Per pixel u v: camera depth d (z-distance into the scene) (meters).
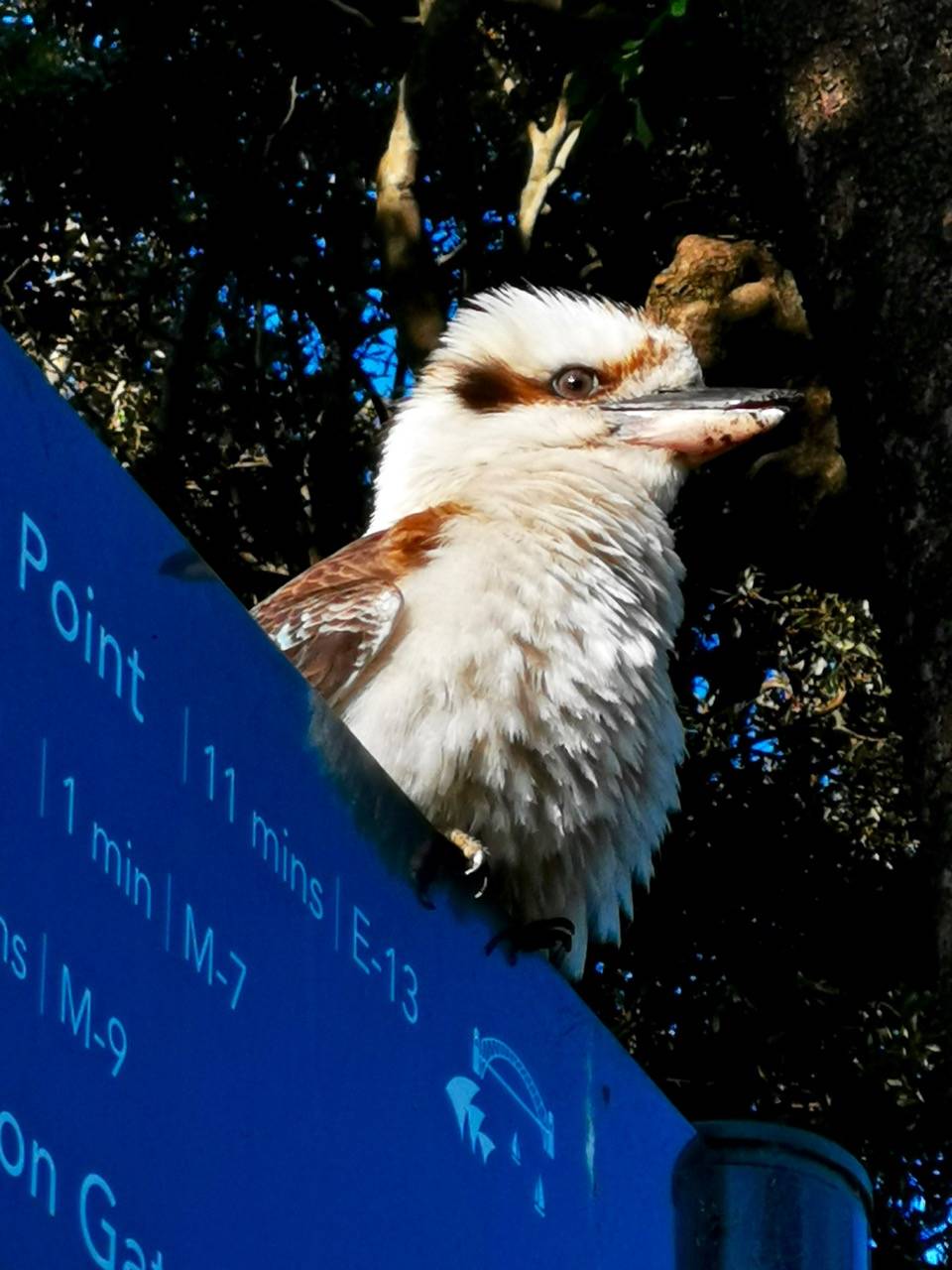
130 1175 1.93
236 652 2.35
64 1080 1.87
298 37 12.43
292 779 2.42
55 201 12.38
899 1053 10.75
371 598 3.93
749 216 11.83
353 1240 2.28
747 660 11.35
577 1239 2.81
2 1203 1.76
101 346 12.33
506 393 4.63
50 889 1.91
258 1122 2.15
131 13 12.45
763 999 11.11
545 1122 2.82
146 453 12.02
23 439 2.02
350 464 12.13
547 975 2.93
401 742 3.81
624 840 4.07
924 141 5.79
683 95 9.77
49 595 2.01
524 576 3.98
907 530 5.48
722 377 8.39
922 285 5.67
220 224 11.94
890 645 5.51
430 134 10.59
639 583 4.16
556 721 3.88
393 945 2.57
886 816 11.34
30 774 1.92
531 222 10.39
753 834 11.23
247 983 2.20
